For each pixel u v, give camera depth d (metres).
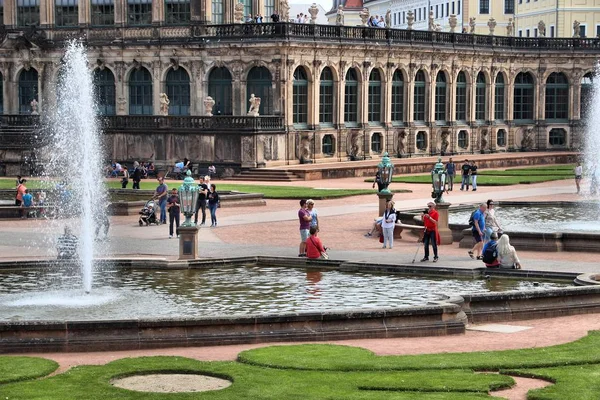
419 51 150.00
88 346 41.44
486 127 162.62
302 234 66.50
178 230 64.19
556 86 168.38
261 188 111.94
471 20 162.75
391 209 70.06
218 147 129.50
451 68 156.25
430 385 35.56
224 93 136.88
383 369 37.72
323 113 139.38
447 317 44.94
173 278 59.31
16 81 147.38
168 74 140.00
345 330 43.44
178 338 42.03
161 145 132.62
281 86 132.25
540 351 40.44
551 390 35.06
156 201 86.44
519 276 59.22
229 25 135.38
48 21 145.88
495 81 164.38
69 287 56.41
